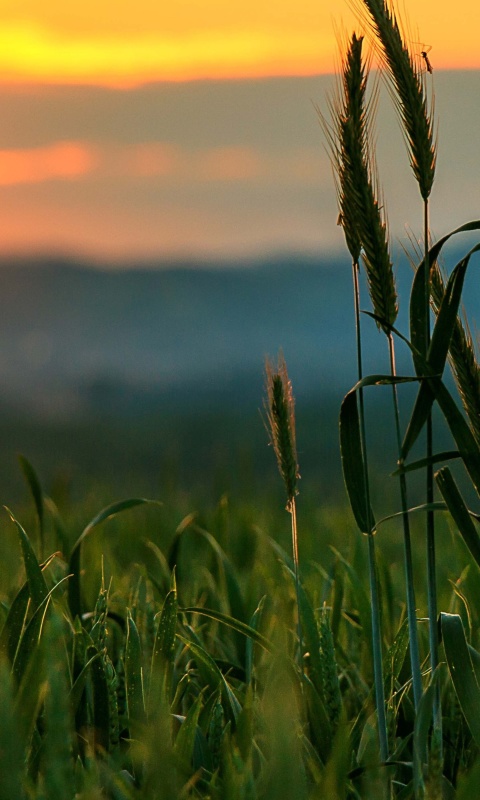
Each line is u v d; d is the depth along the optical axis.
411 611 1.40
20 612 1.41
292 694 1.30
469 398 1.42
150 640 1.49
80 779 1.34
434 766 1.33
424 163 1.39
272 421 1.46
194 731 1.38
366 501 1.41
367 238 1.40
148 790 1.31
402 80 1.39
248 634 1.45
